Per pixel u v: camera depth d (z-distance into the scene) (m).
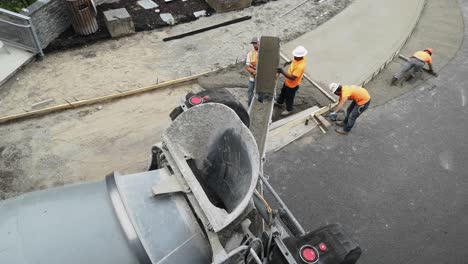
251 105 5.84
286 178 6.41
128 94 7.78
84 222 2.57
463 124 7.53
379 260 5.40
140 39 9.34
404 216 5.95
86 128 7.09
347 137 7.18
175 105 7.68
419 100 8.03
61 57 8.67
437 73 8.72
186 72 8.45
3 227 2.52
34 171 6.31
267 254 3.27
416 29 10.27
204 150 3.28
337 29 9.98
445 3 11.35
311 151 6.89
